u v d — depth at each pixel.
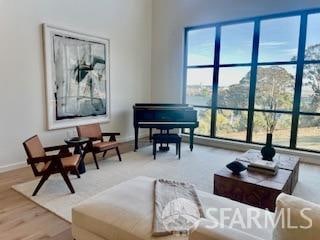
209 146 5.66
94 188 3.29
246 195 2.63
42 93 4.30
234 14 5.23
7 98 3.86
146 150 5.24
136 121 5.13
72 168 3.12
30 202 2.89
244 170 2.90
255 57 5.14
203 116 6.00
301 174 3.94
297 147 4.88
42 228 2.38
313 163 4.54
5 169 3.92
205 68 5.85
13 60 3.87
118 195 2.00
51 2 4.26
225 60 5.55
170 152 5.11
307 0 4.41
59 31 4.40
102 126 5.48
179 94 6.21
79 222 1.83
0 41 3.70
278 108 5.02
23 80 4.02
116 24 5.51
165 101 6.47
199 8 5.66
